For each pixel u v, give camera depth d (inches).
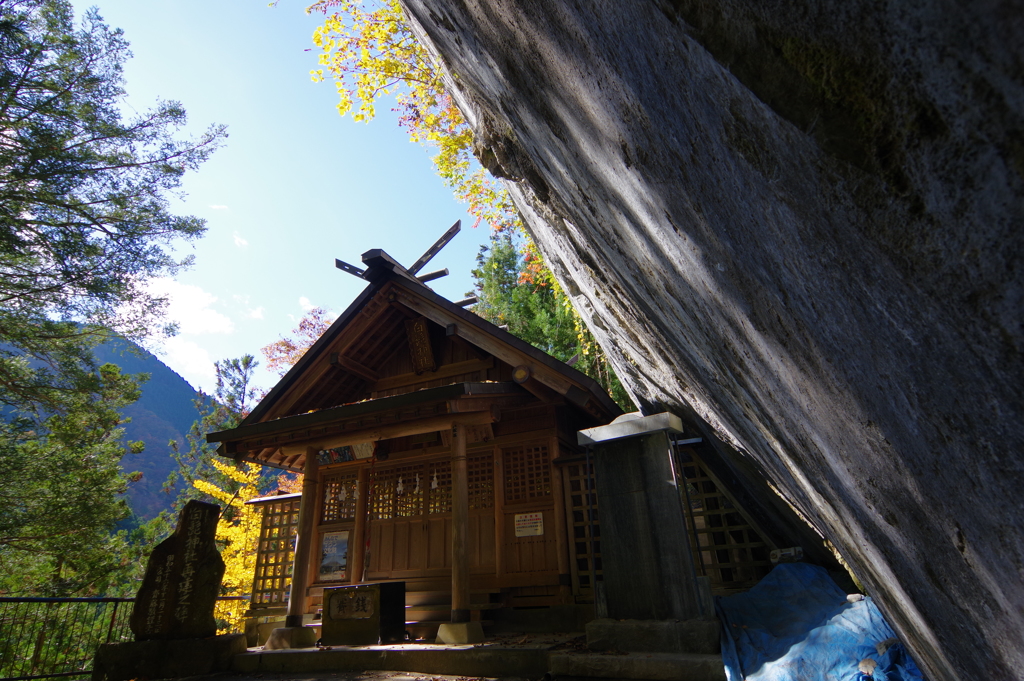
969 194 21.7
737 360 66.8
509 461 331.0
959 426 29.6
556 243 204.4
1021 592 33.1
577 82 59.9
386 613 262.7
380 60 386.6
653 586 193.9
